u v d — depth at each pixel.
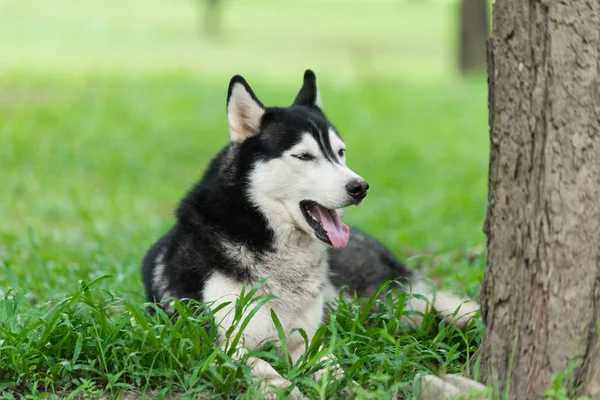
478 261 10.55
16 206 15.81
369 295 9.09
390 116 27.95
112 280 9.63
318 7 73.38
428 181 19.33
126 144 22.47
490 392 5.74
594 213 5.66
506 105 6.05
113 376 6.48
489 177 6.27
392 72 40.25
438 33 57.41
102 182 18.88
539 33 5.86
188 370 6.52
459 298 8.38
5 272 9.93
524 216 5.89
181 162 21.45
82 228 14.43
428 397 6.19
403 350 6.77
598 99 5.74
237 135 7.59
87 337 6.80
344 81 36.59
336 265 8.90
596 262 5.62
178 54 45.91
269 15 67.88
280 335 6.55
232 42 52.34
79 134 23.58
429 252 12.83
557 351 5.64
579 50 5.77
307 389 6.41
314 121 7.61
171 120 26.39
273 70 40.31
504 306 6.08
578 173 5.70
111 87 32.56
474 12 37.09
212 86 33.56
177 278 7.54
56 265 10.62
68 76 34.97
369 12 70.19
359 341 7.07
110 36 52.19
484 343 6.31
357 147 22.78
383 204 16.77
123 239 13.04
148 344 6.67
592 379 5.52
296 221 7.36
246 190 7.37
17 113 26.17
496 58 6.12
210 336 6.66
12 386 6.57
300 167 7.32
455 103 30.39
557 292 5.67
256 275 7.31
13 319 7.17
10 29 52.38
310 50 48.97
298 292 7.48
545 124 5.80
